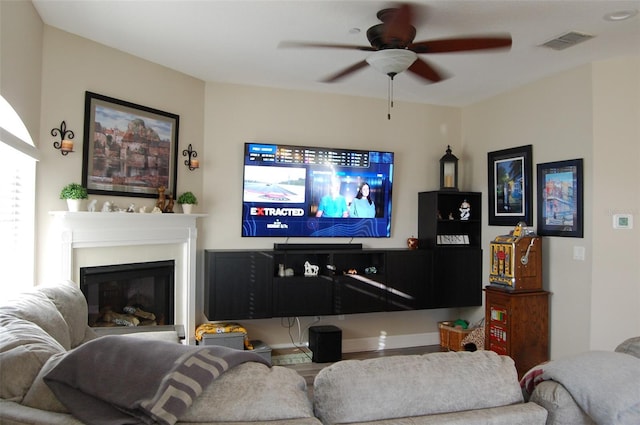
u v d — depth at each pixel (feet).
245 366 4.26
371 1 9.53
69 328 8.31
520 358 13.73
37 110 10.72
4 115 9.41
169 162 14.20
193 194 14.85
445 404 4.43
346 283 15.62
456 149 18.40
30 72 10.16
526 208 15.19
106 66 12.37
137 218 12.82
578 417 4.63
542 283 14.40
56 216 11.23
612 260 12.76
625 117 12.75
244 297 14.57
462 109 18.38
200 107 15.21
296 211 15.93
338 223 16.47
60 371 4.27
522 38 11.35
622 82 12.78
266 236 15.70
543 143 14.67
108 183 12.45
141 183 13.37
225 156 15.55
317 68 14.05
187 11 10.21
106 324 12.96
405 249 16.78
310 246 15.85
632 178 12.66
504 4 9.58
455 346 16.58
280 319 16.10
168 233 13.75
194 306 14.56
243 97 15.76
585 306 13.14
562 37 11.28
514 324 13.69
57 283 9.18
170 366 4.00
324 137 16.70
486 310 14.61
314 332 15.33
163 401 3.72
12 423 4.11
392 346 17.40
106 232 12.10
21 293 7.91
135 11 10.27
